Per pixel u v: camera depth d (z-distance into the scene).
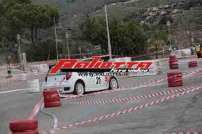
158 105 18.03
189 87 23.05
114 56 80.19
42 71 74.88
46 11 118.12
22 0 125.56
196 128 12.48
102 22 89.94
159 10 139.00
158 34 96.50
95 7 151.00
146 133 12.59
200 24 109.69
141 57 78.56
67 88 26.88
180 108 16.47
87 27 91.69
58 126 15.91
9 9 120.12
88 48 96.94
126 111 17.55
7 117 20.91
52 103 22.36
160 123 13.95
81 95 26.92
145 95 22.20
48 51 99.69
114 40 86.94
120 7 148.12
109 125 14.74
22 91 36.72
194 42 98.25
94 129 14.26
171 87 24.23
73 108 20.95
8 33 116.44
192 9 126.38
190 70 36.72
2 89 43.09
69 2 161.00
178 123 13.56
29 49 102.44
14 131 10.80
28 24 116.44
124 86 30.47
